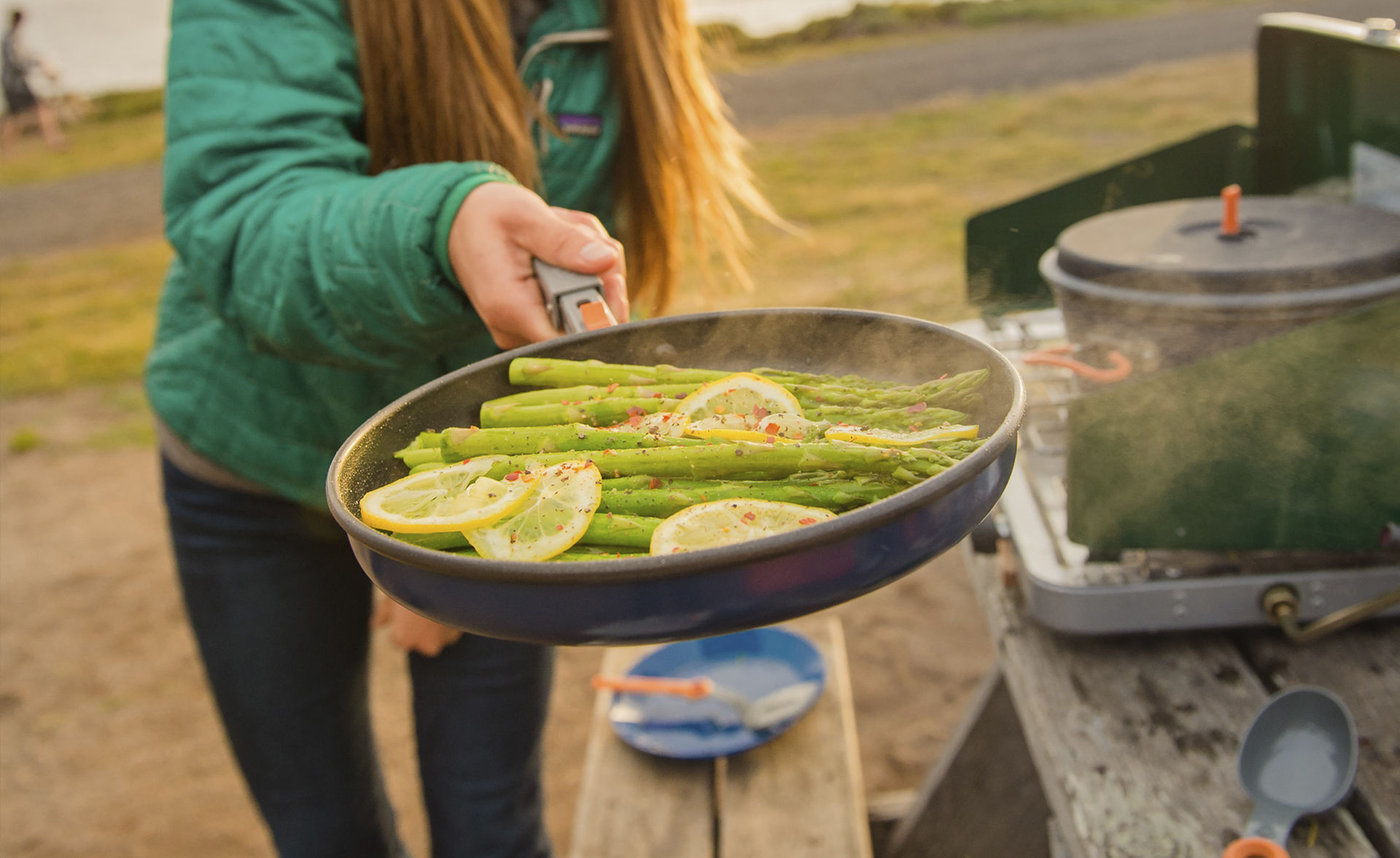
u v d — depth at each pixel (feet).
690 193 6.46
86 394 23.26
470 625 2.76
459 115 5.32
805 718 7.39
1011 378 3.32
